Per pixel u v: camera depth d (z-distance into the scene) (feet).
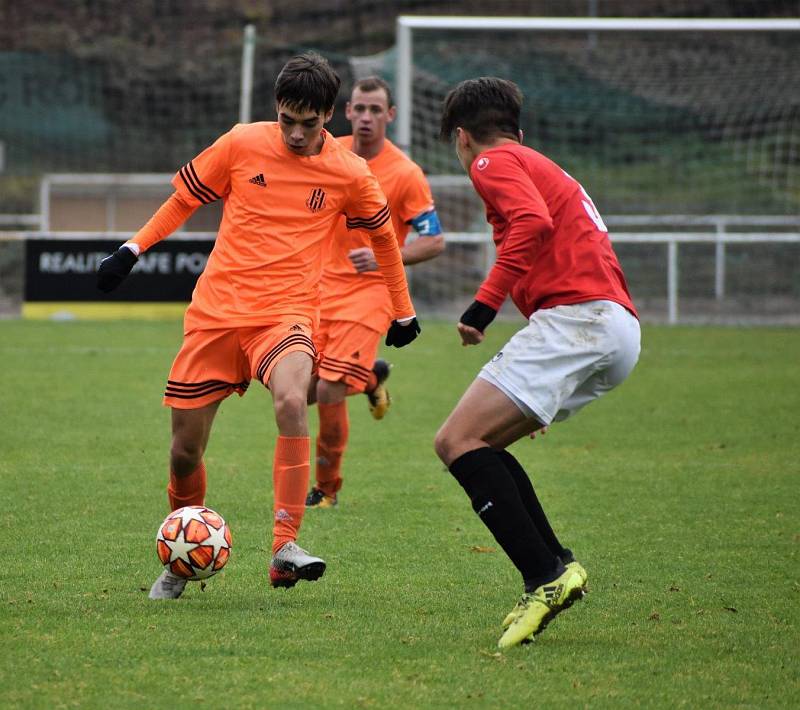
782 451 96.32
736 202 282.36
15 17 364.38
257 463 89.51
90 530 67.05
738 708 39.86
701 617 51.26
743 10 350.23
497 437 48.65
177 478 57.11
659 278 259.80
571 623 50.29
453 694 40.81
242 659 44.27
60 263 204.85
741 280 257.14
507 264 46.96
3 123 350.64
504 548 47.70
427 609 52.21
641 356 165.68
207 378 55.77
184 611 51.03
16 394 122.83
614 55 290.97
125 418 109.40
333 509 74.79
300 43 363.15
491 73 288.92
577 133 295.48
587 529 69.51
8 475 82.84
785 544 65.72
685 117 291.17
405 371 148.05
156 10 369.50
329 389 75.77
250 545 64.34
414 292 241.96
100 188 287.69
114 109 355.36
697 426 109.19
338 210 57.62
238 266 55.98
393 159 83.25
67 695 40.06
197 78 354.33
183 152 353.10
